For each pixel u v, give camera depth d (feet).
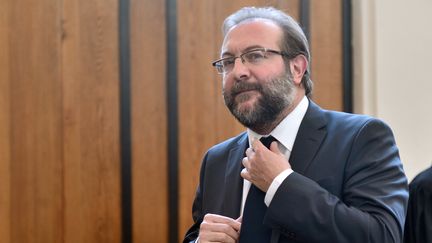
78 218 18.11
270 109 9.25
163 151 19.02
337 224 7.81
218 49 19.62
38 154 17.84
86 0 18.34
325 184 8.79
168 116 19.08
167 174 19.03
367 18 20.63
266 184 8.54
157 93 19.01
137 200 18.70
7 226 17.51
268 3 20.07
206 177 11.00
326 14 20.65
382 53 20.57
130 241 18.51
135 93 18.81
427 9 21.08
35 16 17.89
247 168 8.89
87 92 18.30
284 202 8.10
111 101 18.53
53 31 18.03
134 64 18.83
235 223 9.06
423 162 21.04
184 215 19.12
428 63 21.11
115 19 18.62
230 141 11.25
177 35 19.24
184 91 19.29
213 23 19.57
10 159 17.61
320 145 9.30
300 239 8.05
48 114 17.94
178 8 19.25
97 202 18.29
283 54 9.40
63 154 18.04
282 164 8.57
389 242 7.89
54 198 17.92
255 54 9.25
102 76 18.47
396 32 20.72
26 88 17.79
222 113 19.62
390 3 20.65
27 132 17.76
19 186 17.66
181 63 19.27
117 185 18.52
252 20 9.59
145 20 18.93
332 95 20.63
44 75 17.93
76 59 18.22
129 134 18.67
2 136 17.57
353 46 20.90
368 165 8.70
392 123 20.67
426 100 21.08
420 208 13.35
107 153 18.45
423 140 21.04
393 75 20.68
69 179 18.07
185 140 19.25
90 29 18.35
